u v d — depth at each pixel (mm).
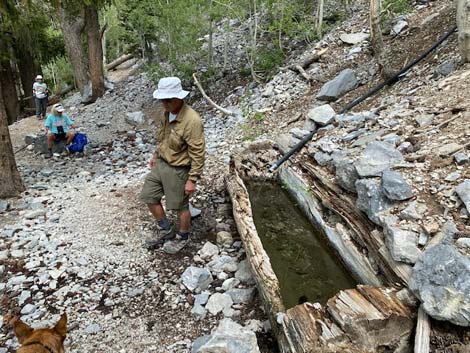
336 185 5262
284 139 7062
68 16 15578
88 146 10508
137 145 10664
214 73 12766
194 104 12570
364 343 3051
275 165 6602
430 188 4121
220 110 10953
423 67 7492
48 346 2861
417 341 3004
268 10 12344
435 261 3184
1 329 4117
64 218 6227
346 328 3078
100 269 4984
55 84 30219
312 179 5840
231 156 7062
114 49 25844
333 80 8906
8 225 6066
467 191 3768
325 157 5828
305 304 3414
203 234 5598
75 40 16094
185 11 11969
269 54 11898
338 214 4961
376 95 7715
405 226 3803
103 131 12281
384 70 7848
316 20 12133
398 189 4062
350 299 3305
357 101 7805
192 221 5879
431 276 3141
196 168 4746
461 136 4711
